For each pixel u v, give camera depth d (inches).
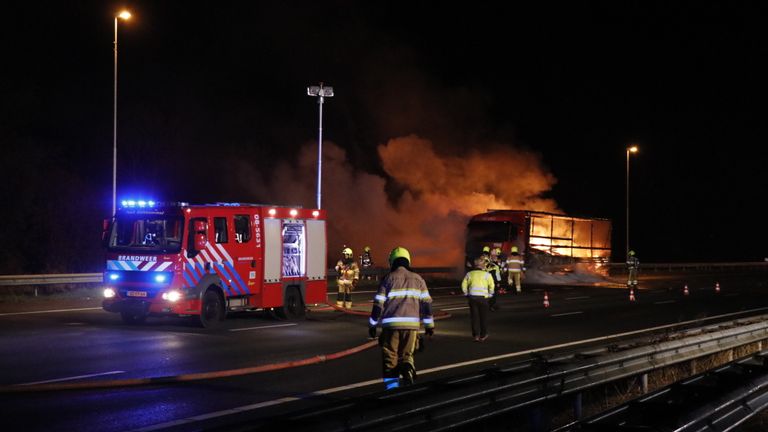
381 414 229.6
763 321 566.3
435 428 249.8
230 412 356.8
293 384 429.4
